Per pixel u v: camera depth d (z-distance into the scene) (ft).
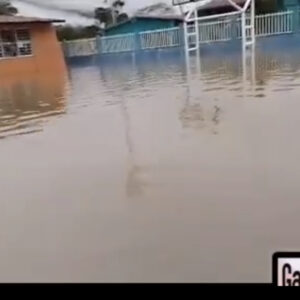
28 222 10.44
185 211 10.31
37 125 21.47
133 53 61.77
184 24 55.16
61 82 39.14
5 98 31.48
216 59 46.34
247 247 8.57
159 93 28.55
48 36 50.60
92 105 26.13
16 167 14.80
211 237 9.06
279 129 16.51
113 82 36.37
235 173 12.43
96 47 63.10
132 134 18.13
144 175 12.96
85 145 16.99
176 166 13.52
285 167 12.56
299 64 35.65
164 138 16.93
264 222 9.48
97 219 10.30
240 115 19.57
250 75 32.17
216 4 60.75
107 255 8.75
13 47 48.19
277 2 55.93
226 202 10.61
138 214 10.41
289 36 51.03
